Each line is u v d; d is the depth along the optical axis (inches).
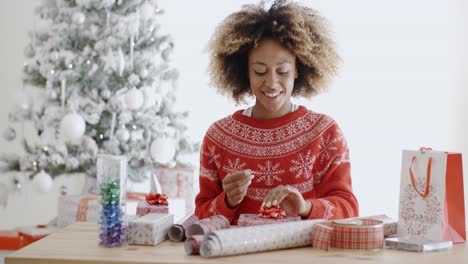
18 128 193.0
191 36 191.2
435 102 185.9
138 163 159.8
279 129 80.1
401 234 67.1
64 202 151.9
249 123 81.4
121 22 158.7
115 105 157.2
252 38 78.4
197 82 191.5
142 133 161.5
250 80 80.3
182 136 165.9
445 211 64.6
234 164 79.8
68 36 158.1
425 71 185.9
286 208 70.2
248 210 78.2
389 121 186.9
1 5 193.8
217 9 190.4
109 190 62.7
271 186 78.4
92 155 157.1
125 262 56.4
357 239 62.2
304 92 89.1
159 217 66.2
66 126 146.9
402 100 186.5
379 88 187.0
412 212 66.2
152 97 162.4
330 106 187.8
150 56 162.7
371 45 186.5
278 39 78.3
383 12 186.1
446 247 62.8
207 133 83.0
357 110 187.3
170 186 149.6
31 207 196.9
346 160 79.4
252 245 59.4
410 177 66.5
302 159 78.6
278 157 78.8
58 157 155.4
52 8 160.2
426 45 185.6
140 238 63.4
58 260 57.4
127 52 160.6
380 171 187.2
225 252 58.1
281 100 78.7
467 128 185.2
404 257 58.9
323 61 84.0
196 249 58.9
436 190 64.6
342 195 76.0
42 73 157.4
